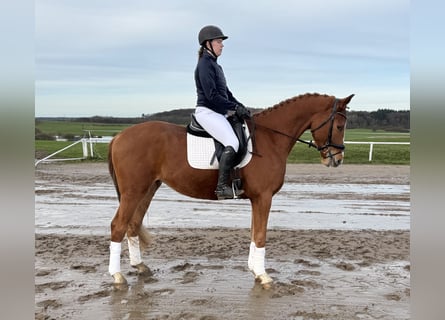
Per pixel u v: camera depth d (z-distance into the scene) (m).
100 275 4.98
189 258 5.60
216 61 4.80
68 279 4.84
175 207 8.83
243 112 4.65
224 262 5.46
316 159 17.45
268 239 6.43
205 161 4.65
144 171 4.65
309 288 4.64
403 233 6.82
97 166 15.05
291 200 9.59
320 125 4.92
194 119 4.79
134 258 4.97
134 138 4.69
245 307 4.16
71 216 7.90
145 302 4.27
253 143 4.73
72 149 19.44
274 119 4.92
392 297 4.40
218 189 4.57
